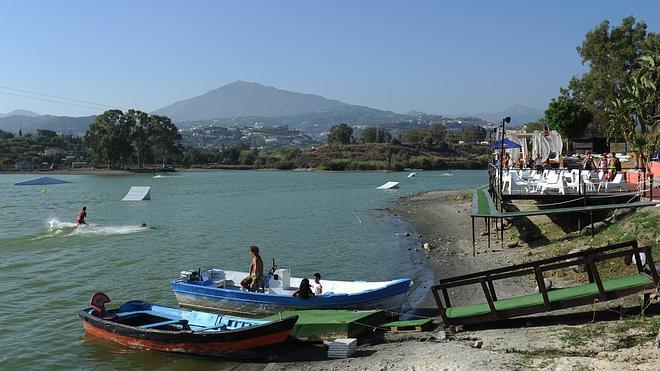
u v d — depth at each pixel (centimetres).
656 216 2092
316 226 4244
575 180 2791
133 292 2222
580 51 5859
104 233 3947
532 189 2777
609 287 1393
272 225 4359
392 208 5544
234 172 18475
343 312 1616
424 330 1522
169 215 5228
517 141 3484
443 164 18400
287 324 1444
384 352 1351
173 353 1481
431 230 3744
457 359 1194
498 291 1914
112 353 1516
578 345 1215
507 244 2723
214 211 5591
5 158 17988
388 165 17638
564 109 5584
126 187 10019
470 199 5625
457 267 2431
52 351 1541
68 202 6819
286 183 11112
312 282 1953
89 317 1638
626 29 5581
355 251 3056
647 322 1303
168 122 18850
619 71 5472
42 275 2538
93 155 18425
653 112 3216
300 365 1340
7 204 6550
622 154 5084
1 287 2302
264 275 1989
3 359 1485
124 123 18050
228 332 1408
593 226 2403
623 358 1090
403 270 2489
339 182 11288
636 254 1483
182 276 2027
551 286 1812
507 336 1342
